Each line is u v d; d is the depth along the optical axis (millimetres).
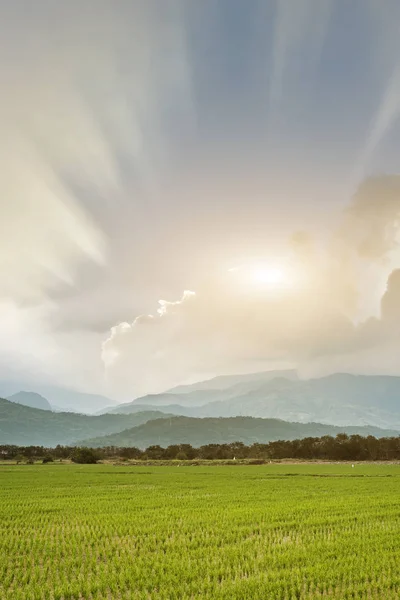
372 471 85125
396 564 18609
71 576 17578
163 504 37406
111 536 24734
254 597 14930
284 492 46375
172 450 161000
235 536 24172
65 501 40281
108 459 157250
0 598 15445
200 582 16453
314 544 22078
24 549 21953
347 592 15484
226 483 58719
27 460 149000
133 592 15766
